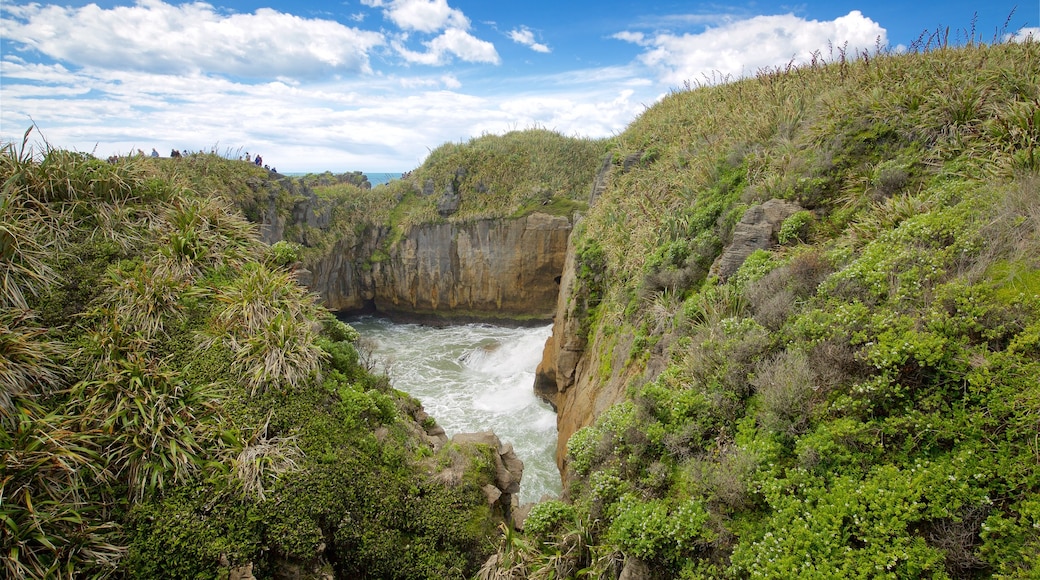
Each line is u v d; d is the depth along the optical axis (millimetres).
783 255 9227
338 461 7164
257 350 7926
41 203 8336
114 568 5637
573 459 8719
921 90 10344
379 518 7066
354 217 30484
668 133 19641
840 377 5992
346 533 6762
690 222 12188
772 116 13773
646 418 7742
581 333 16000
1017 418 4633
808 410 6023
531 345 24562
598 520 6867
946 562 4320
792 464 5820
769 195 10812
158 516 6016
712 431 7035
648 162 18875
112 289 7926
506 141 34938
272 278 9305
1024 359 4945
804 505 5250
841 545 4758
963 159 8539
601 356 13445
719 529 5633
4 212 7574
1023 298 5379
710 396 7238
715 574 5324
